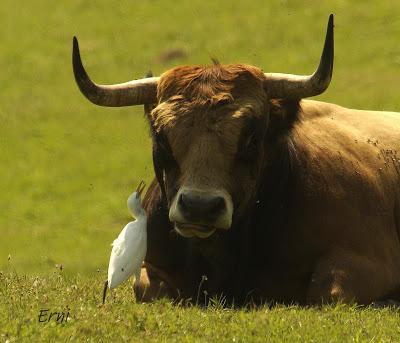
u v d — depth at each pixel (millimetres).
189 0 176250
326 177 40656
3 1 184750
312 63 151125
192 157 35781
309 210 39812
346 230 39969
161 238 39875
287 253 39531
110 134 140250
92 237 111812
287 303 39969
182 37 163375
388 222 42250
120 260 36250
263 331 32375
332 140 42500
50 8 180500
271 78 38719
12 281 43375
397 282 41125
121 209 119938
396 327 33844
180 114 36469
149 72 41062
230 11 171000
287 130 39250
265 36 161000
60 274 46875
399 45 155625
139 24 170250
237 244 38812
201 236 35344
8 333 31438
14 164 134125
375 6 168000
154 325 32844
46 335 31484
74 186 127375
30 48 167500
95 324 32625
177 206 34906
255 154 37156
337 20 164375
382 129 45438
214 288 39219
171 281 40375
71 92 153625
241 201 36812
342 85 142875
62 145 138375
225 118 36312
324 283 38594
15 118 146000
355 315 34938
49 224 116500
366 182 41688
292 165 40125
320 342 31516
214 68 37875
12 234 112688
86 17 176250
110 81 151125
